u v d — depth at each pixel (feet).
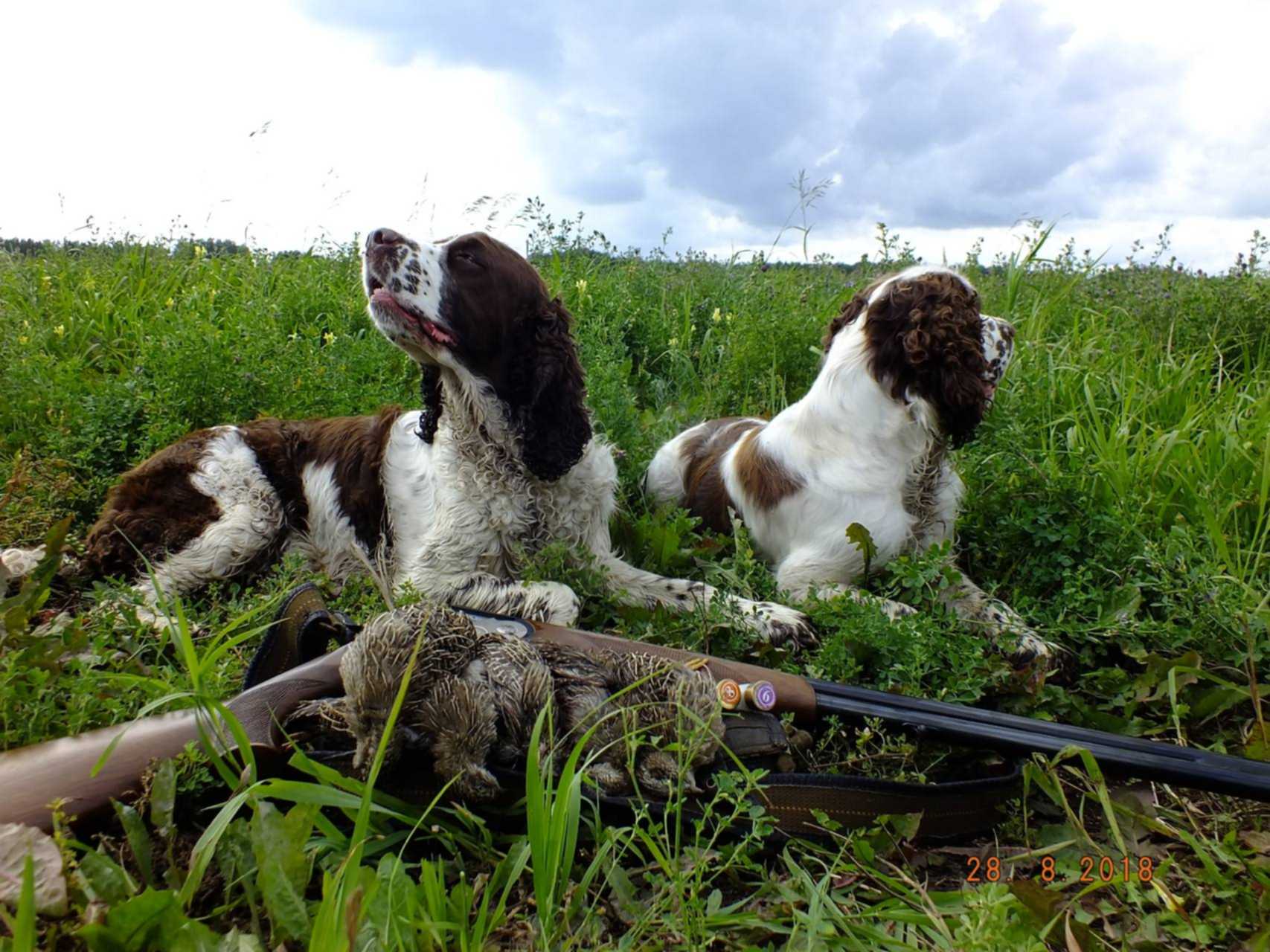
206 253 7.76
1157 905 1.97
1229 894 1.91
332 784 1.90
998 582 3.67
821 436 3.74
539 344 3.56
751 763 2.19
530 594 3.30
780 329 5.94
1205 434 4.33
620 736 2.03
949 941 1.73
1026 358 5.34
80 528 3.86
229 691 2.42
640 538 3.94
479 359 3.52
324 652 2.31
